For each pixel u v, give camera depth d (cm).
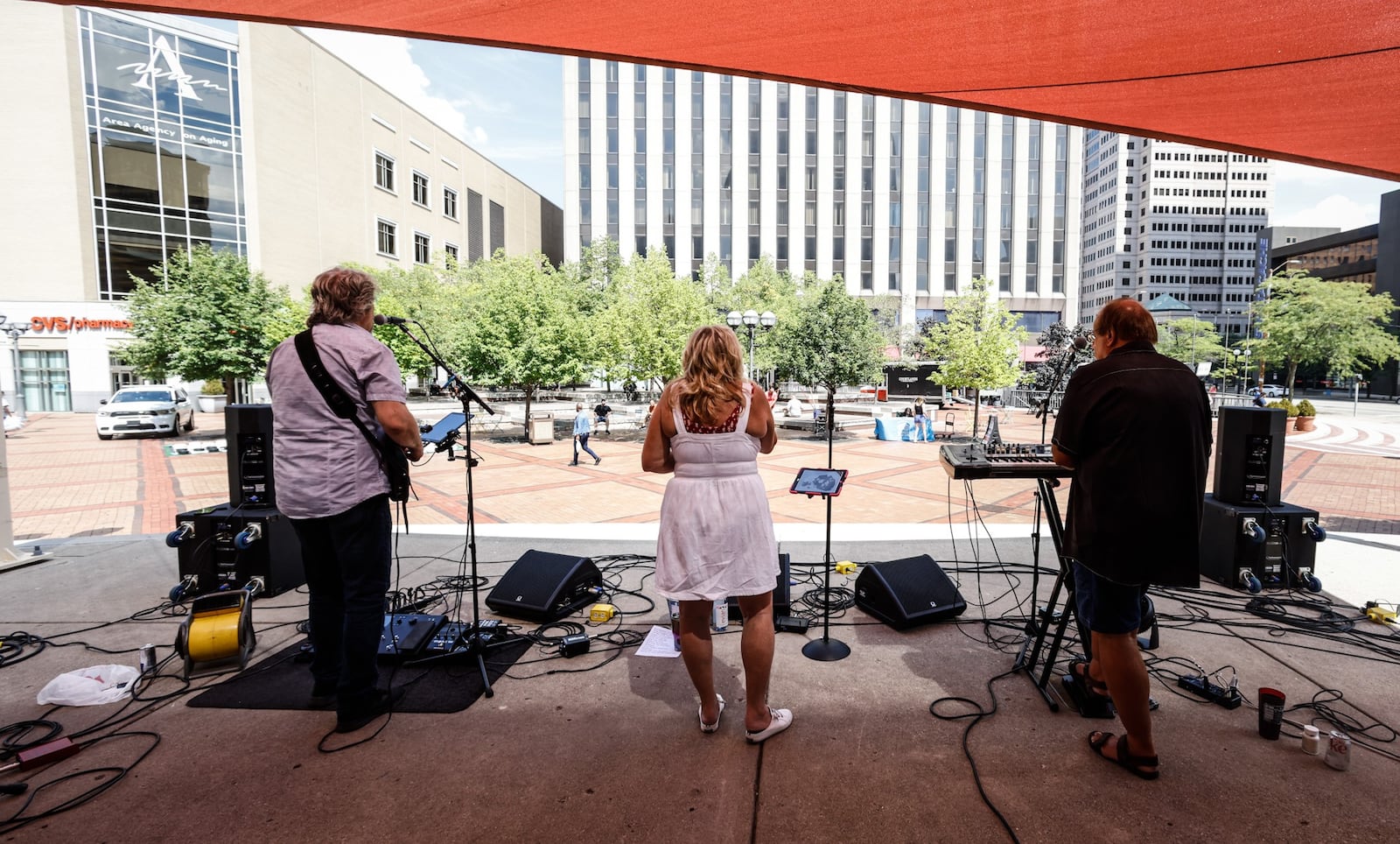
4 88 2491
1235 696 283
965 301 2155
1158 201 10925
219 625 319
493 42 319
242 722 275
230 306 1816
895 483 1057
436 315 2716
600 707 287
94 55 2559
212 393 2741
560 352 1772
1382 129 352
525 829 205
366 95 3581
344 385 258
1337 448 1574
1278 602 415
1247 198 10900
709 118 4731
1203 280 11019
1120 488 222
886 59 323
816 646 344
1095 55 304
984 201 4697
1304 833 202
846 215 4753
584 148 4734
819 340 1881
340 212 3406
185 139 2742
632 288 2647
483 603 428
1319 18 251
